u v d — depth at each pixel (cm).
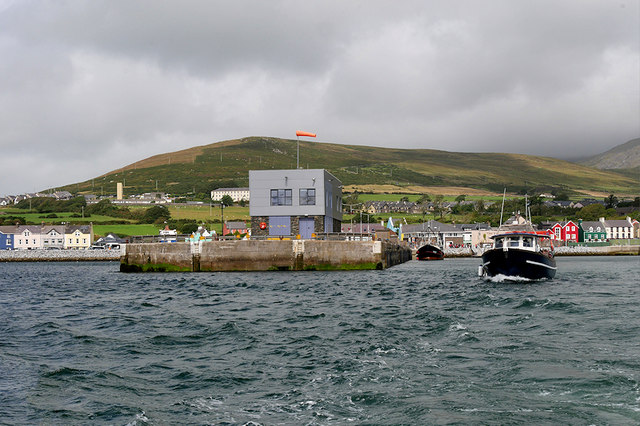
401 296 4241
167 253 7056
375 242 7006
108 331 2812
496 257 5725
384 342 2436
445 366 2036
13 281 6800
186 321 3061
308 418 1557
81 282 6241
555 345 2344
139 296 4444
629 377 1842
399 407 1616
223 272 6862
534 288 4966
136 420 1551
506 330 2697
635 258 15788
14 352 2355
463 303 3766
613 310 3350
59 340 2591
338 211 9681
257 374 1978
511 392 1727
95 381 1912
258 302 3884
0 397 1752
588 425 1456
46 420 1559
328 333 2664
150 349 2381
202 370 2034
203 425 1520
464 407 1600
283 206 7912
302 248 6900
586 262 12638
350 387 1811
